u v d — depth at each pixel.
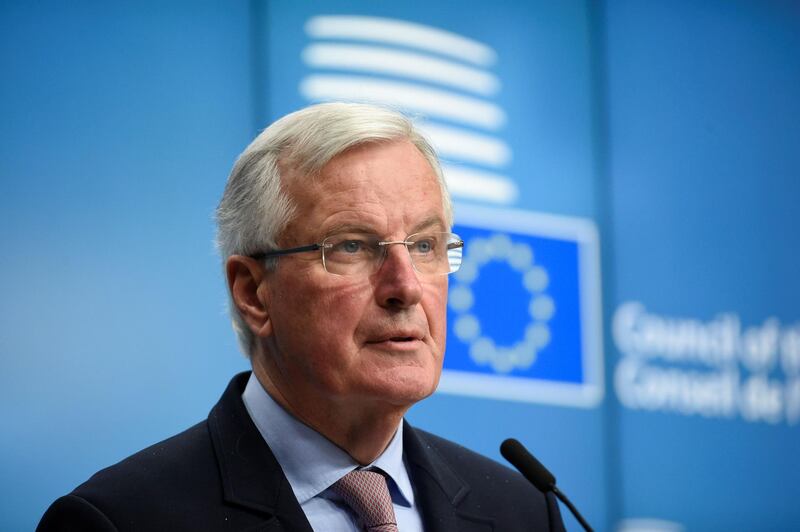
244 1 8.09
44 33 7.46
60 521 3.88
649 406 8.98
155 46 7.77
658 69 9.70
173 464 4.10
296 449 4.21
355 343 4.02
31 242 7.21
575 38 9.34
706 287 9.46
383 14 8.50
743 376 9.45
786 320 9.77
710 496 9.08
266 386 4.32
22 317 7.13
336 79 8.29
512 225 8.68
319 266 4.07
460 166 8.53
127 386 7.32
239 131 7.95
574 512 4.38
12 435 7.01
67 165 7.39
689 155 9.66
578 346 8.77
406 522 4.27
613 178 9.27
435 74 8.59
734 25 10.12
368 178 4.11
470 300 8.37
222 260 4.47
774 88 10.19
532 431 8.45
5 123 7.25
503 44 8.97
